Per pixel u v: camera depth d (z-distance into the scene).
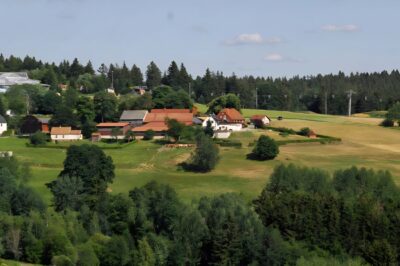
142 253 91.56
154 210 102.12
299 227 103.25
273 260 94.06
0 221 97.12
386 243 95.94
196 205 107.88
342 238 101.44
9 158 143.88
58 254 91.31
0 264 87.25
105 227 102.44
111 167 140.00
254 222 98.62
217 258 95.00
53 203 119.38
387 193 122.69
